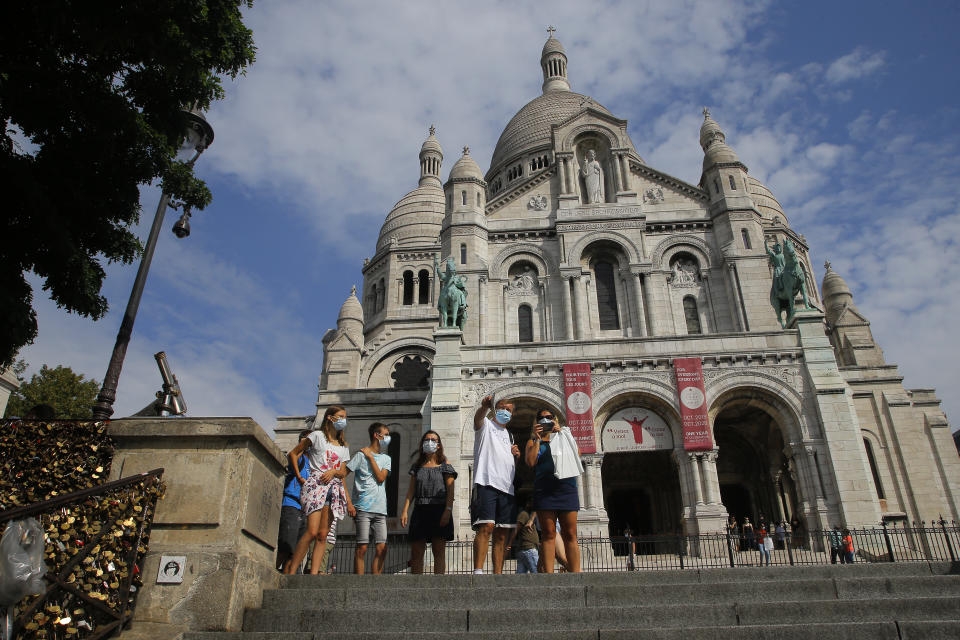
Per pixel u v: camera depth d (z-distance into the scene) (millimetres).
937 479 39000
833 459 28281
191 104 17688
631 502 36156
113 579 8805
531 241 40531
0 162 14750
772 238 51562
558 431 13156
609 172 42562
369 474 13922
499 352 31688
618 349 31219
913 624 8836
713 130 43219
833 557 24859
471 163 42469
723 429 35594
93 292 16812
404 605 10227
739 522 35531
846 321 46625
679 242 39750
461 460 29438
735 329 37125
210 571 9391
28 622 7867
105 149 15984
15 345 15047
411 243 58969
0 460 10227
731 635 8812
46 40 15047
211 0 16031
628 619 9547
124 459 10094
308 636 8750
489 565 27422
